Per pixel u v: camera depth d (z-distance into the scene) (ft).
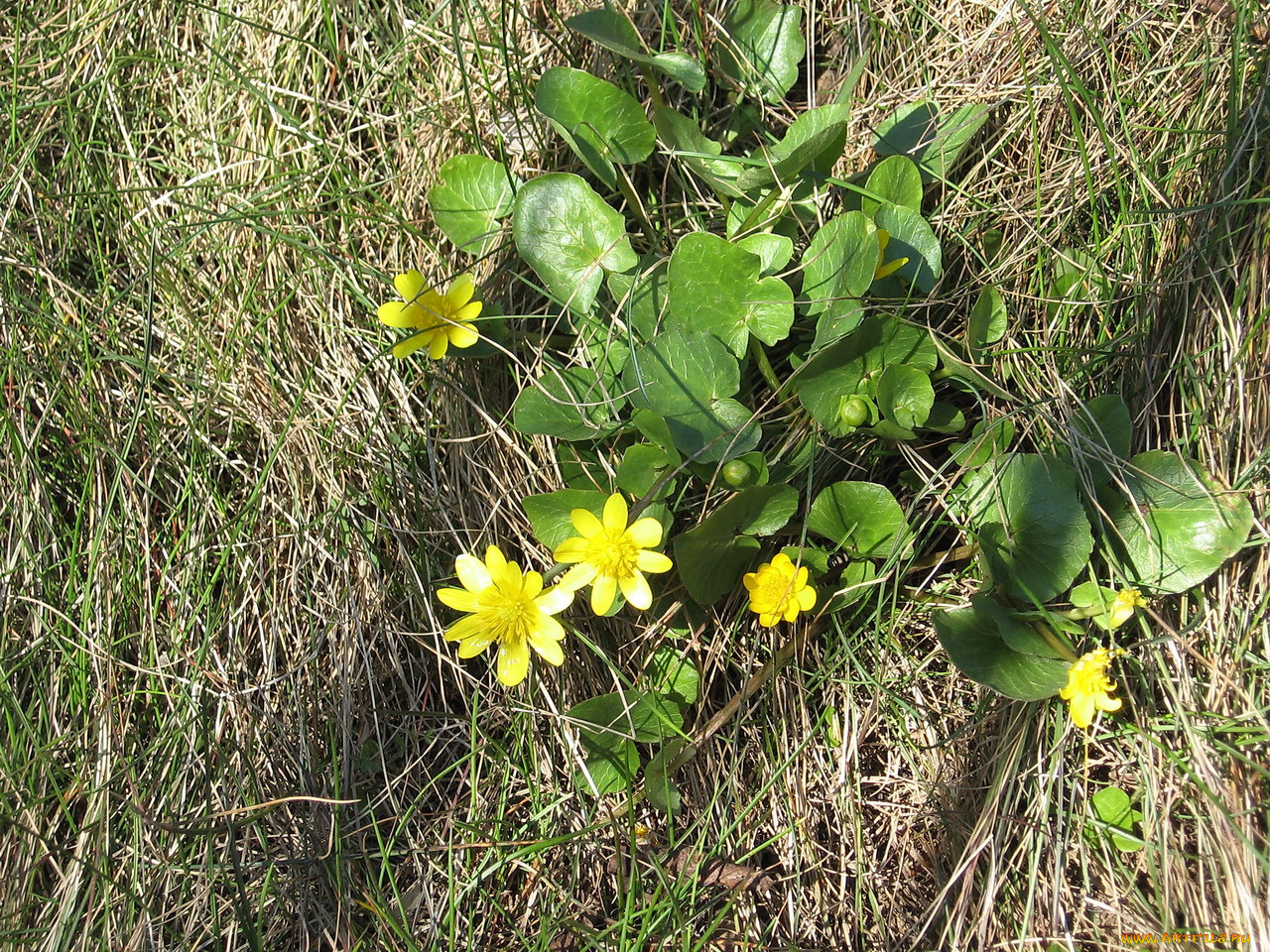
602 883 1.02
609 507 0.87
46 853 0.99
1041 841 0.95
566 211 0.96
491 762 1.04
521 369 1.07
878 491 0.96
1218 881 0.90
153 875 0.99
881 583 0.98
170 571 1.07
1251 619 0.94
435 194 1.05
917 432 1.04
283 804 1.03
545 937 0.96
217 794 1.02
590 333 1.04
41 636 1.06
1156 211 0.99
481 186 1.05
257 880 1.01
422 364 1.06
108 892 0.97
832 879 1.01
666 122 1.04
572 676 1.04
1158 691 0.96
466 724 1.05
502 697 1.05
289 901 1.01
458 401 1.07
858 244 0.91
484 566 0.90
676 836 1.03
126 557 1.07
